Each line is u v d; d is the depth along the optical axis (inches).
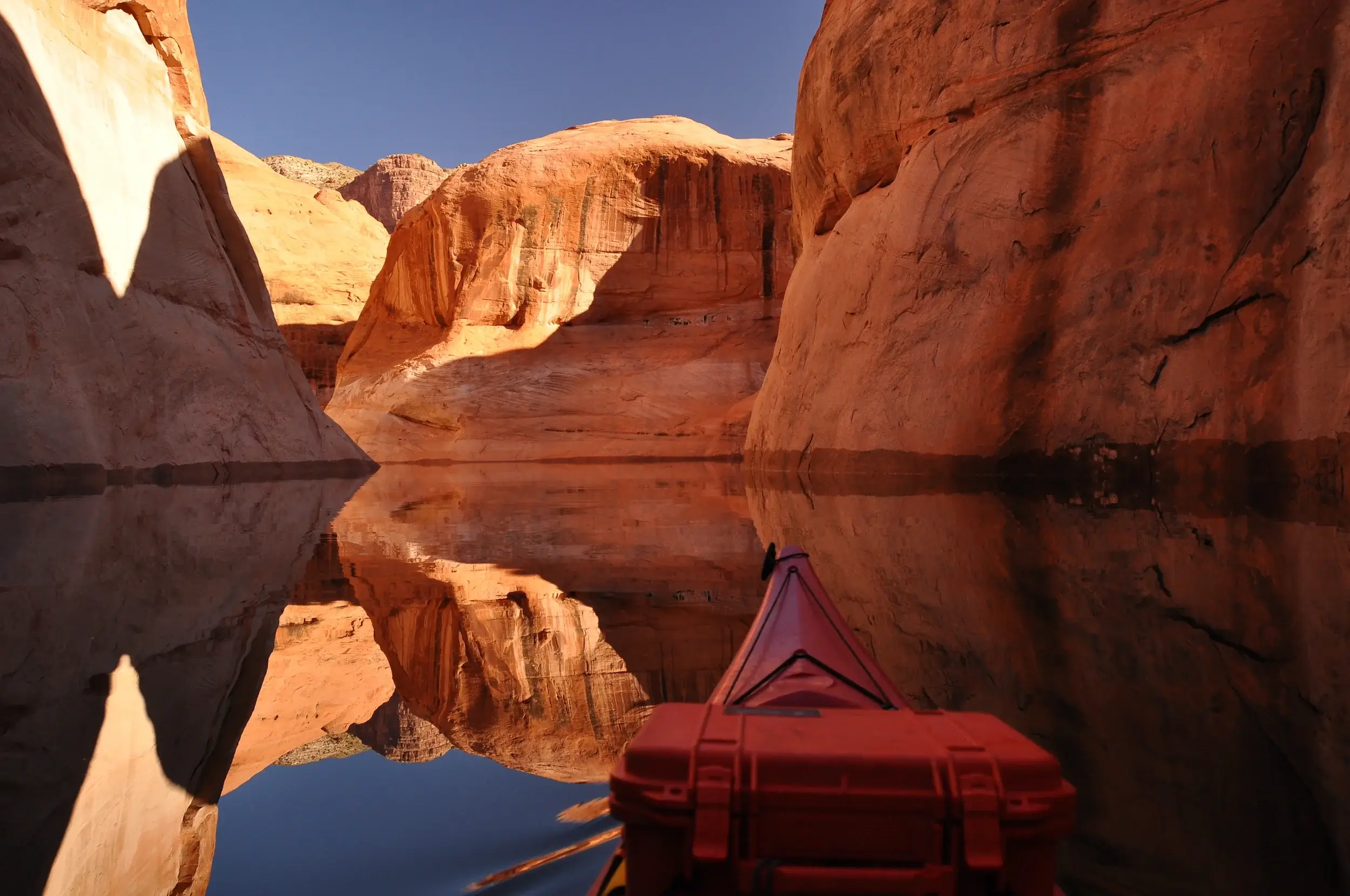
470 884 72.1
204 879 74.0
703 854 44.1
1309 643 136.8
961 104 519.8
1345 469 308.3
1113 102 429.1
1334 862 69.2
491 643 165.5
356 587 222.7
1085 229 433.7
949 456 472.1
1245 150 372.2
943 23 530.9
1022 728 101.7
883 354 538.9
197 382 629.6
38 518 331.3
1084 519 292.4
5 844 78.7
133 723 115.5
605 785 95.4
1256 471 353.4
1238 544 229.6
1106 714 106.4
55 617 175.5
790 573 101.7
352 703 128.6
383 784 97.2
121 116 611.2
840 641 84.7
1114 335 411.2
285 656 155.7
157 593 207.5
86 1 597.9
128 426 536.4
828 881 43.9
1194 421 375.9
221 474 625.6
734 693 72.4
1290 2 366.6
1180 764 90.1
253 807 90.2
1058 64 459.8
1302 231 344.5
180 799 92.3
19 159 484.1
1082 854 71.4
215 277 697.6
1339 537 232.8
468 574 243.1
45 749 104.0
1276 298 351.9
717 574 237.8
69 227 518.9
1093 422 414.3
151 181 631.8
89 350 513.3
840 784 45.9
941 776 46.1
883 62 589.6
